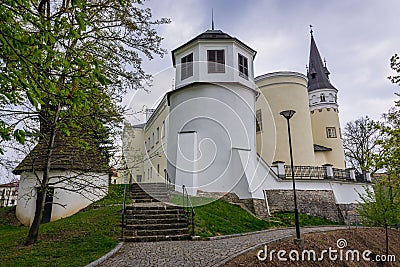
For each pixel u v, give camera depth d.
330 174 17.94
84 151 7.50
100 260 5.41
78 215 10.08
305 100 22.27
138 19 7.47
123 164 7.21
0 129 3.22
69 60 4.04
